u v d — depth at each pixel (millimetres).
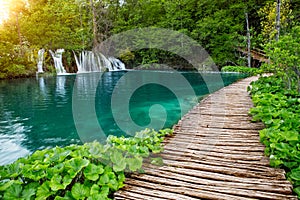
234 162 2500
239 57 15047
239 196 1910
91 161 2387
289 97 4492
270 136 2674
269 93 4766
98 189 1978
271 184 2043
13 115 6102
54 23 17000
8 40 15781
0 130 5000
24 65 14547
